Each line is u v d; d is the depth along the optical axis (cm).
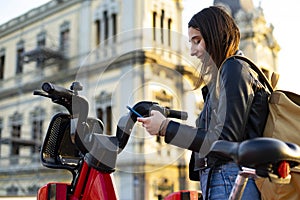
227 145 67
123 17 1278
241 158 63
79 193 117
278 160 62
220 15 112
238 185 80
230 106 98
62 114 120
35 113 1659
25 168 1579
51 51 1480
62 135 121
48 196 116
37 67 1567
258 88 104
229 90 99
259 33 1764
